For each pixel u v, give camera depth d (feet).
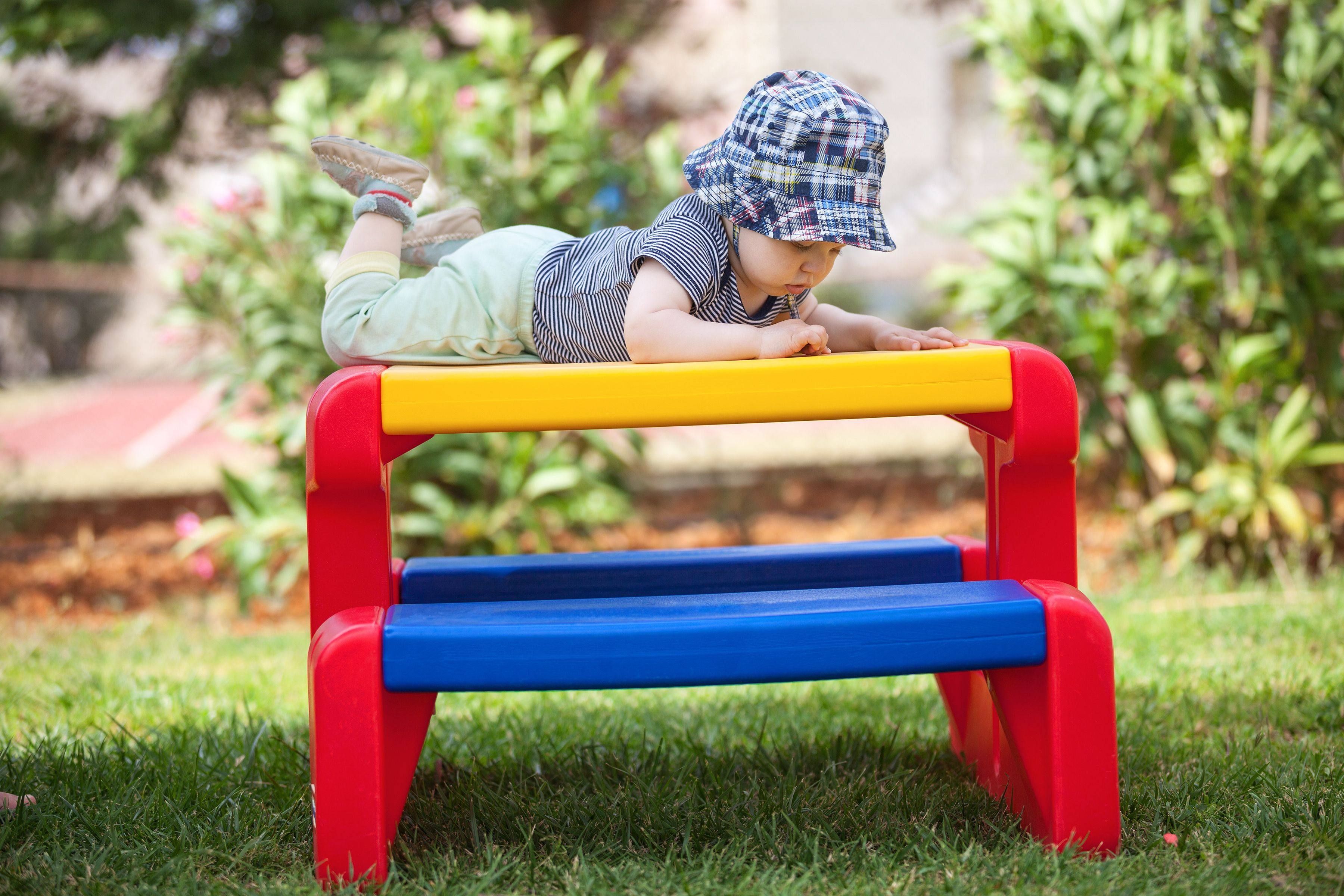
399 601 7.15
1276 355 14.25
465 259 6.86
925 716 8.69
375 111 14.84
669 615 5.55
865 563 7.27
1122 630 11.10
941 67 43.65
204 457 27.91
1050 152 15.02
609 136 15.97
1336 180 13.88
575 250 6.75
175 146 23.12
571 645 5.41
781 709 9.00
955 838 6.00
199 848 6.03
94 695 9.72
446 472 15.08
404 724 5.59
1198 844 5.91
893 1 43.32
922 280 36.14
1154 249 15.02
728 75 37.68
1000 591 5.87
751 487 22.00
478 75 16.02
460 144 14.61
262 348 15.11
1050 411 5.79
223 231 15.08
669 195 15.60
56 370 49.16
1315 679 8.95
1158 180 14.61
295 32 21.80
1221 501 13.80
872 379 5.68
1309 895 5.29
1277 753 7.25
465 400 5.58
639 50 26.07
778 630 5.46
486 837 6.22
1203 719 8.18
